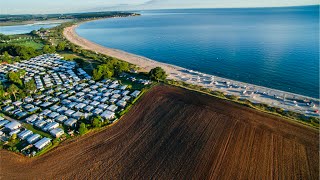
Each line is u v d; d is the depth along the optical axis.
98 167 58.94
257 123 74.38
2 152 65.75
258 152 61.59
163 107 87.56
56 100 97.62
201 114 80.81
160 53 181.88
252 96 97.19
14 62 156.00
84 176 56.12
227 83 111.38
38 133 74.38
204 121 76.56
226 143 65.44
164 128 74.31
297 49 170.75
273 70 130.62
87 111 89.00
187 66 146.62
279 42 197.00
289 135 68.00
